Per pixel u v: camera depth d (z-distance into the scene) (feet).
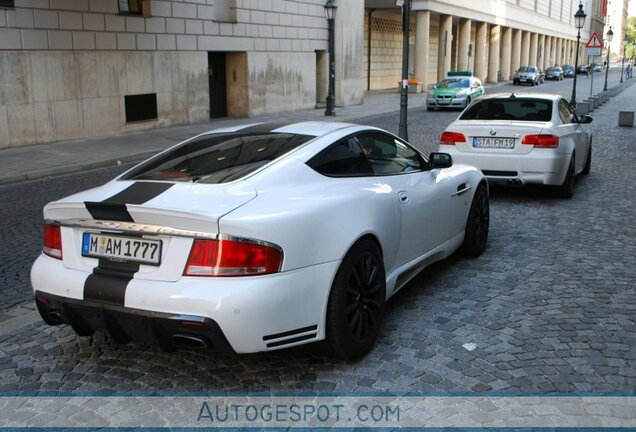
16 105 47.44
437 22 180.65
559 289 16.87
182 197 11.44
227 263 10.60
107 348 13.69
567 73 248.11
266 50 76.18
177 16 62.03
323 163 13.37
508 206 27.94
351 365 12.60
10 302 16.96
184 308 10.59
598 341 13.52
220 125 65.57
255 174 12.27
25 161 42.22
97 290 11.33
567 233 23.00
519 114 28.86
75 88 51.98
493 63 198.80
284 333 11.12
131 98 58.18
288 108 81.92
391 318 14.99
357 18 96.17
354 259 12.38
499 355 12.92
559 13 296.92
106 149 48.42
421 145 51.93
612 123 70.59
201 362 12.90
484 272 18.40
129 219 11.20
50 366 12.89
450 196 17.42
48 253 12.39
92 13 52.70
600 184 33.22
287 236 11.05
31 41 47.88
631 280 17.56
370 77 146.61
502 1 196.85
